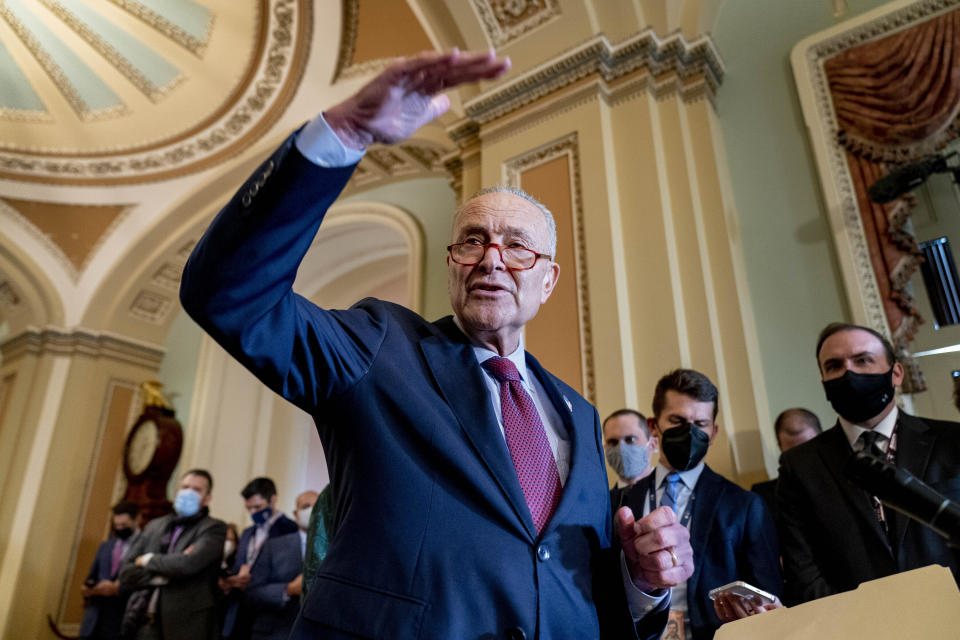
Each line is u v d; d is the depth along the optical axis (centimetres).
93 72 721
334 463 102
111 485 804
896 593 76
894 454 191
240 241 82
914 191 371
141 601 393
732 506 214
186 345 878
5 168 793
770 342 383
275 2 600
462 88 524
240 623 430
